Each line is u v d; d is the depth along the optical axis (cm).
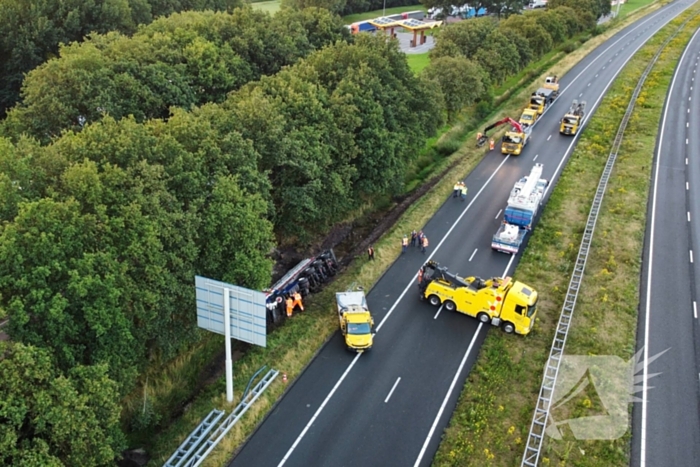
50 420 2505
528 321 4153
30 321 2828
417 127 6431
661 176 6900
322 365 3959
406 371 3916
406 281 4956
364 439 3375
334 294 4747
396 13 17762
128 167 3462
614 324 4306
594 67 11756
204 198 3844
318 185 4853
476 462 3192
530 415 3503
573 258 5231
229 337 3453
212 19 7394
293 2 13562
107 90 5119
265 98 5012
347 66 6231
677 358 3994
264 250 4159
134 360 3331
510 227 5397
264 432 3406
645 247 5409
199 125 4150
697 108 9269
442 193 6569
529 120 8362
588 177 6912
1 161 3077
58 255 2888
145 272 3288
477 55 9394
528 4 17625
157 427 3556
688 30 14462
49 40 7325
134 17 9031
